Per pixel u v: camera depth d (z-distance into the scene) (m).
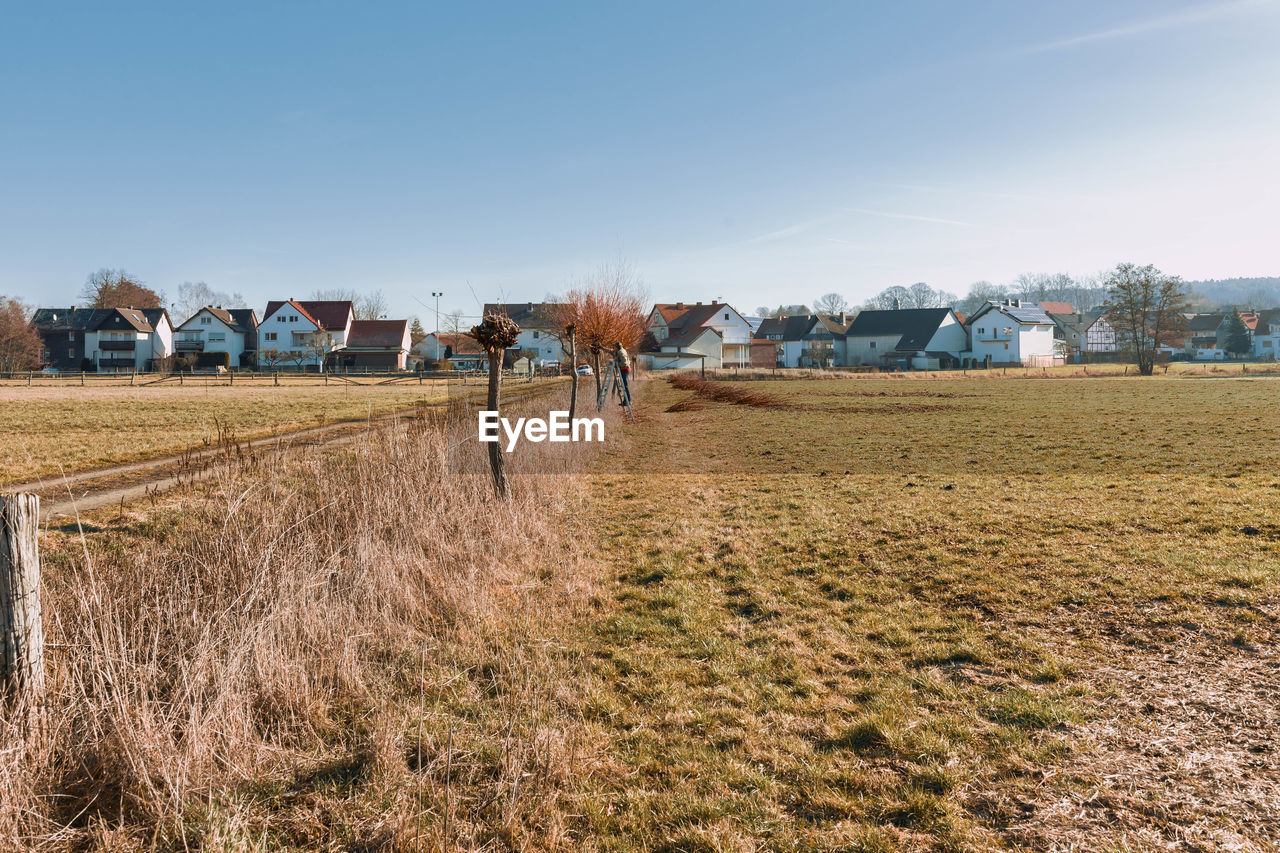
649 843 2.97
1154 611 5.29
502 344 8.31
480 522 7.33
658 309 91.94
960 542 7.34
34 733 3.10
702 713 4.03
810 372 56.94
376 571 5.36
